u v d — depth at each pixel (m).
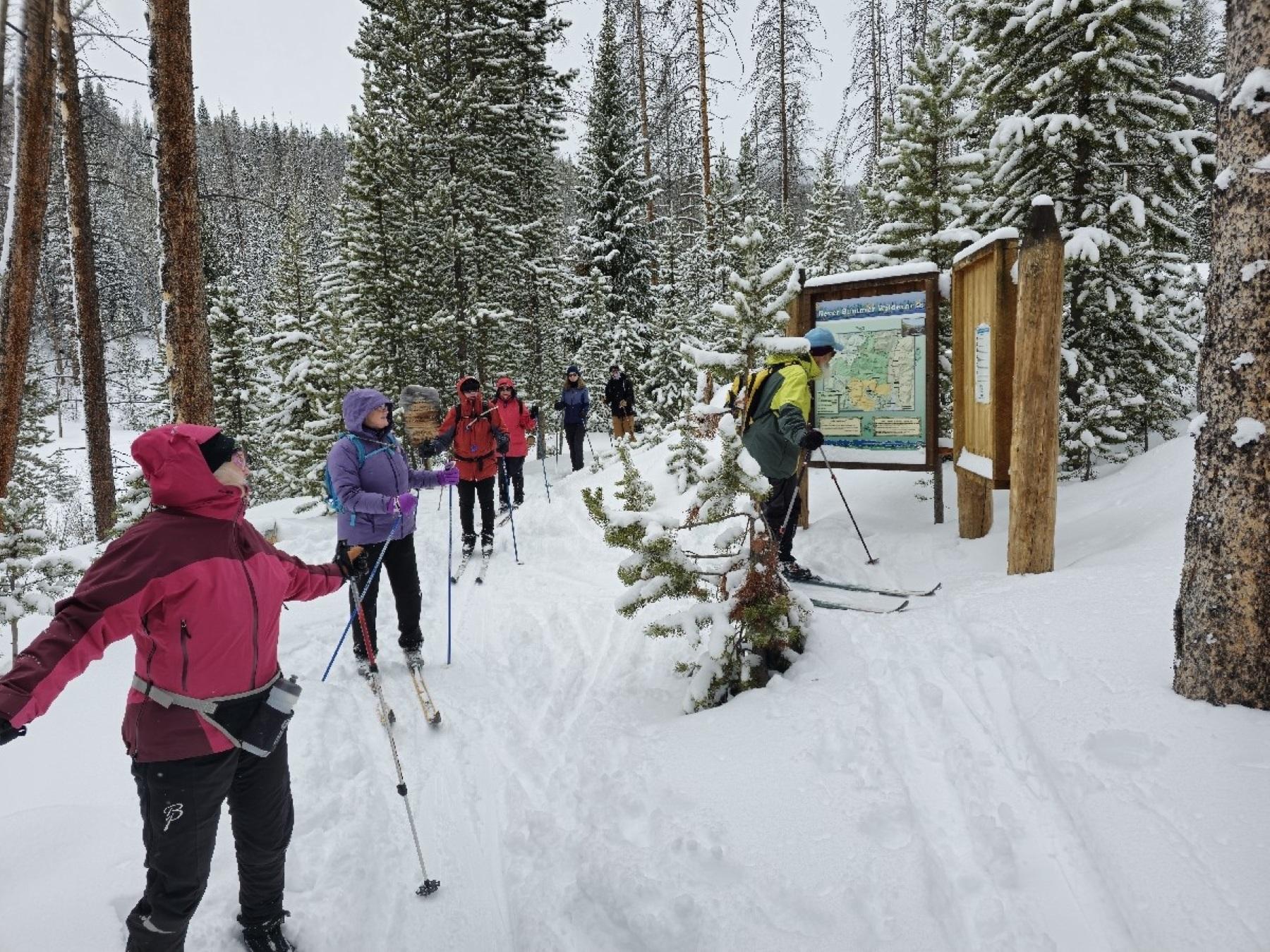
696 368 5.84
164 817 2.05
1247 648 2.54
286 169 67.06
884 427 6.72
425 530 9.54
